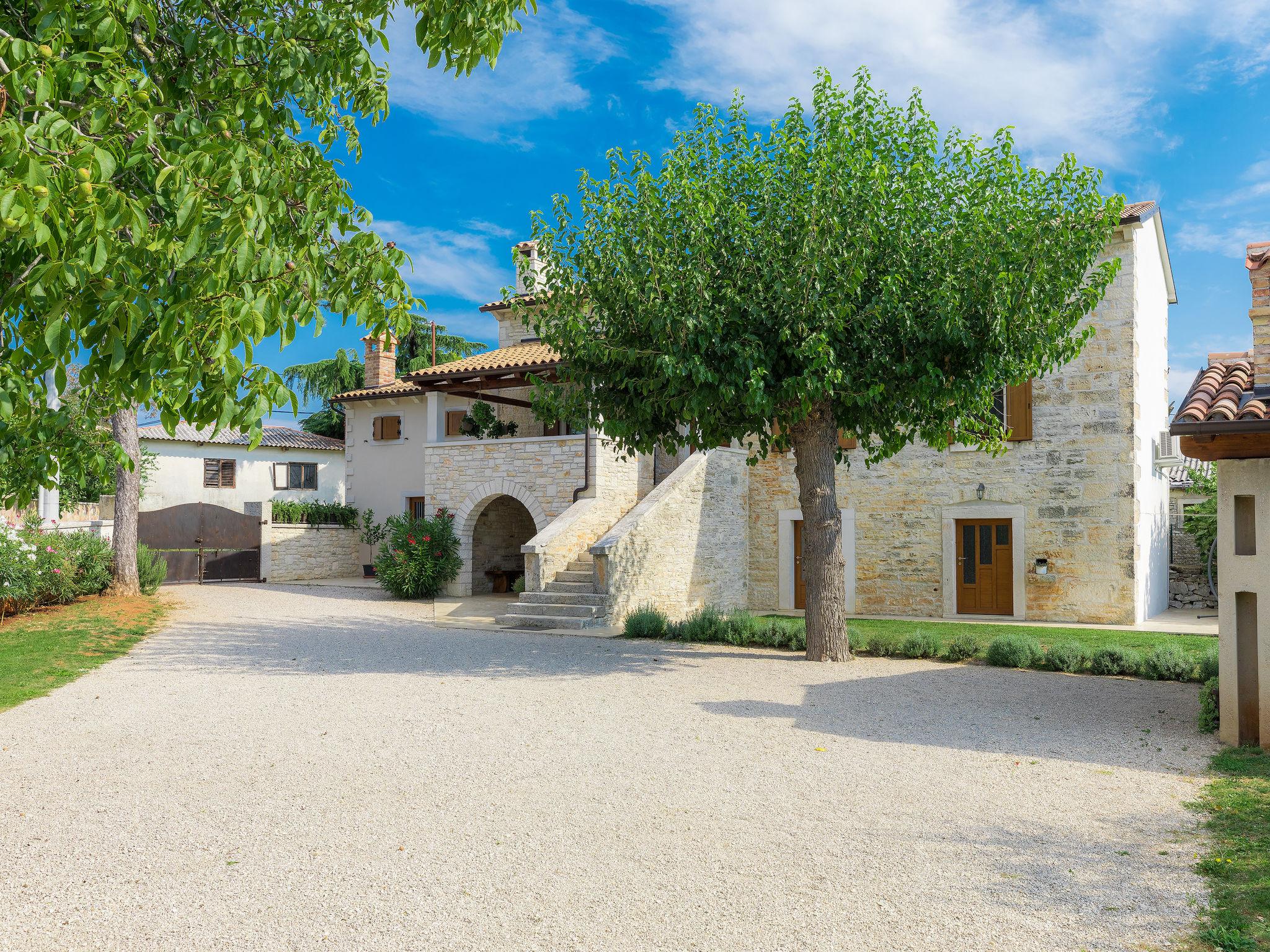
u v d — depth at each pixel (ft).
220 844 13.97
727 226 31.78
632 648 37.63
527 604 47.47
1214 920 10.84
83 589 49.57
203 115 16.48
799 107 32.14
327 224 14.64
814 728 22.56
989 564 51.47
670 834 14.43
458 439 69.00
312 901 11.74
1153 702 25.86
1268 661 19.52
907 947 10.32
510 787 17.19
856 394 31.37
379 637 40.98
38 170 9.13
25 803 16.12
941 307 29.04
